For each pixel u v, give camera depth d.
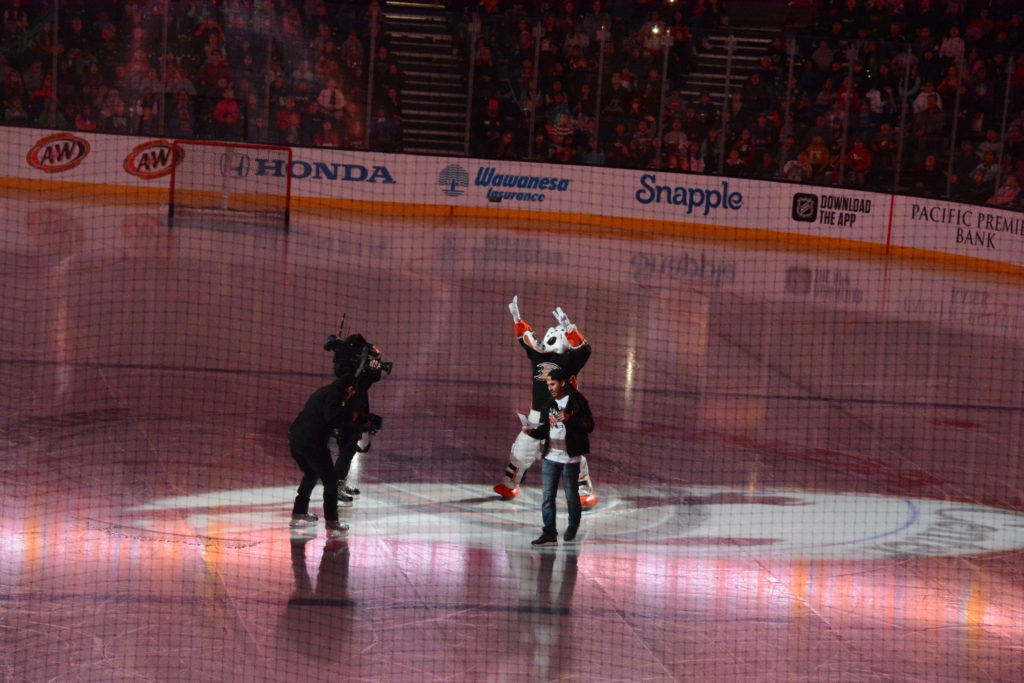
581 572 12.40
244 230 31.25
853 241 35.22
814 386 21.17
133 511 13.17
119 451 15.08
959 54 35.53
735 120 35.84
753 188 35.12
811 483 15.88
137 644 10.14
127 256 26.89
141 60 33.84
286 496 14.08
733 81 36.62
